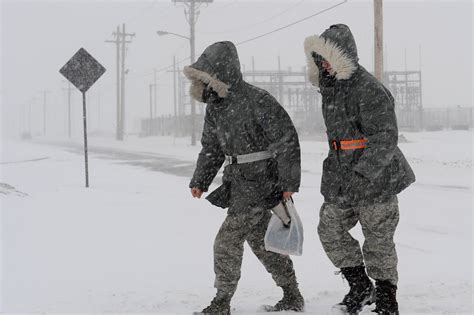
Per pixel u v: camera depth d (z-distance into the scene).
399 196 11.68
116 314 3.98
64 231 7.36
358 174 3.78
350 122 3.80
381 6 22.31
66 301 4.33
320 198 11.41
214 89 3.91
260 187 3.93
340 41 3.77
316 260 5.79
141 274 5.20
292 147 3.89
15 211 8.99
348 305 3.98
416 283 4.84
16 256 5.93
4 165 22.84
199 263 5.64
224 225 3.96
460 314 3.93
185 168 20.38
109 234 7.17
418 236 7.36
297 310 4.10
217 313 3.87
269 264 4.10
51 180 15.27
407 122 61.78
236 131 3.95
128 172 18.48
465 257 5.99
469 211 9.60
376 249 3.78
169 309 4.11
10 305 4.23
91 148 43.16
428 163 19.39
